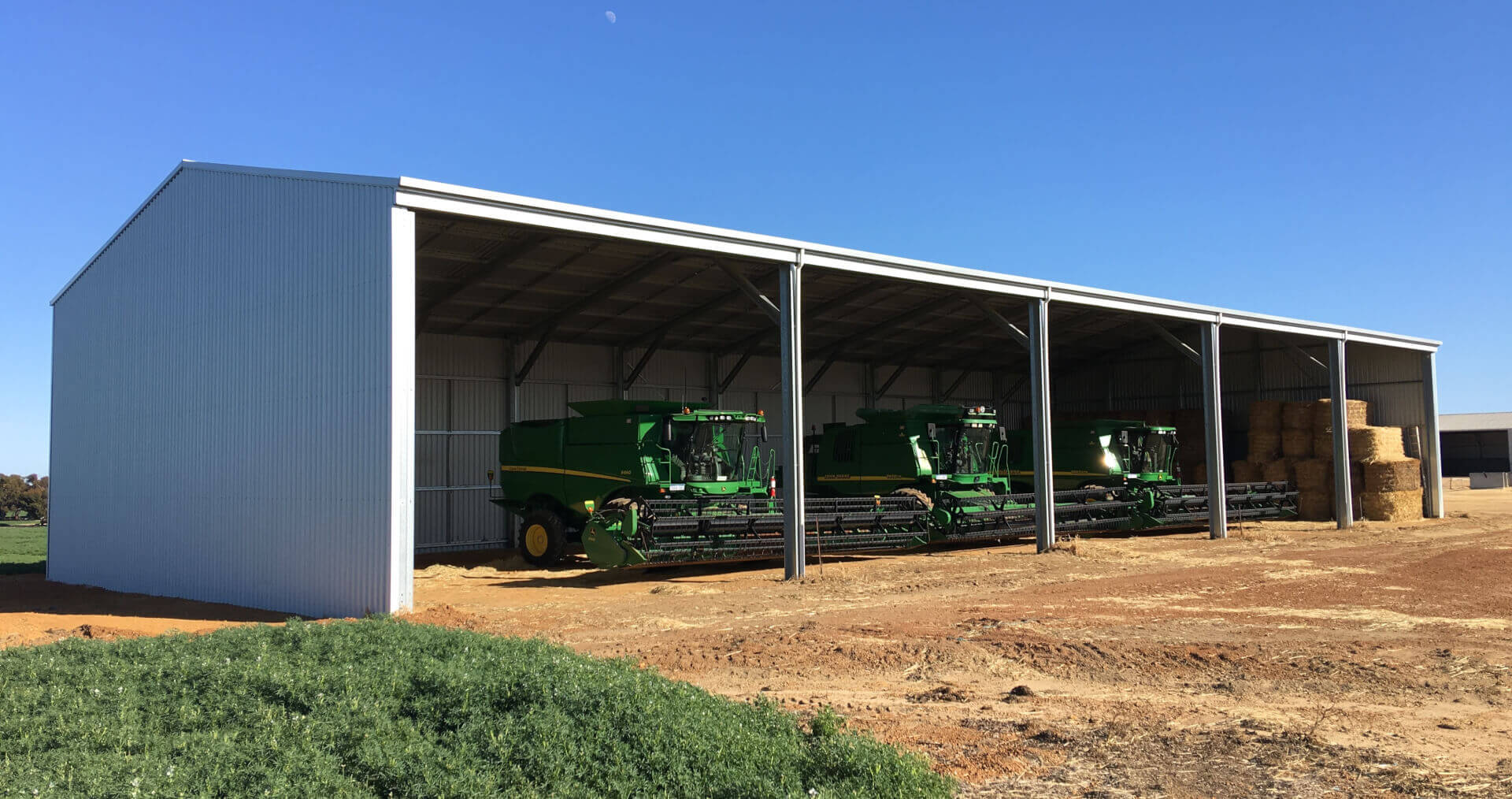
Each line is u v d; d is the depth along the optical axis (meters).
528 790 5.54
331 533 13.44
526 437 20.86
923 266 18.64
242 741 6.13
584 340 26.12
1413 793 6.04
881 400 32.94
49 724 6.36
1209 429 24.14
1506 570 16.45
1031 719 7.77
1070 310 25.92
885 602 13.93
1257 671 9.32
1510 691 8.48
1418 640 10.73
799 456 16.78
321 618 13.41
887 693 8.65
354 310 13.18
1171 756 6.82
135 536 18.64
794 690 8.75
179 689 7.12
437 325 22.97
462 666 7.33
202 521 16.52
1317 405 28.83
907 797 5.57
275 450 14.73
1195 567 17.75
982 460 23.47
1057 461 27.06
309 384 14.02
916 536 20.88
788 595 14.86
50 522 22.45
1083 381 36.03
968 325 28.38
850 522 19.69
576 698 6.56
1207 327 24.44
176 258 17.80
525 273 19.22
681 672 9.47
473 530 24.05
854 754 6.00
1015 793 6.10
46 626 13.35
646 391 27.55
